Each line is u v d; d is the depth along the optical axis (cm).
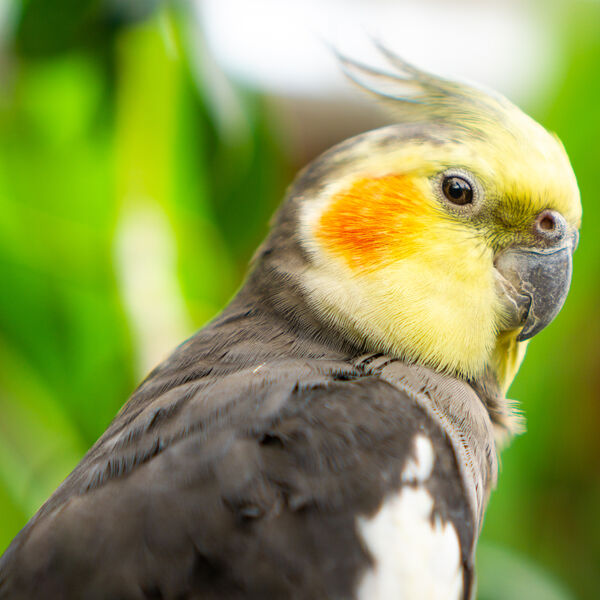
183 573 48
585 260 58
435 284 51
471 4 75
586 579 68
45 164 57
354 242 51
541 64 58
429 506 49
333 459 49
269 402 49
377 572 49
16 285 57
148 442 49
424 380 51
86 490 49
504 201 51
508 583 59
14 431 58
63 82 57
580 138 57
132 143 57
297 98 74
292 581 48
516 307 51
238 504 49
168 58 57
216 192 58
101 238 57
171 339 57
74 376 57
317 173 52
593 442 69
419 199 51
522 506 61
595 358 61
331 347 51
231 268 58
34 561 49
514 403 52
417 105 52
